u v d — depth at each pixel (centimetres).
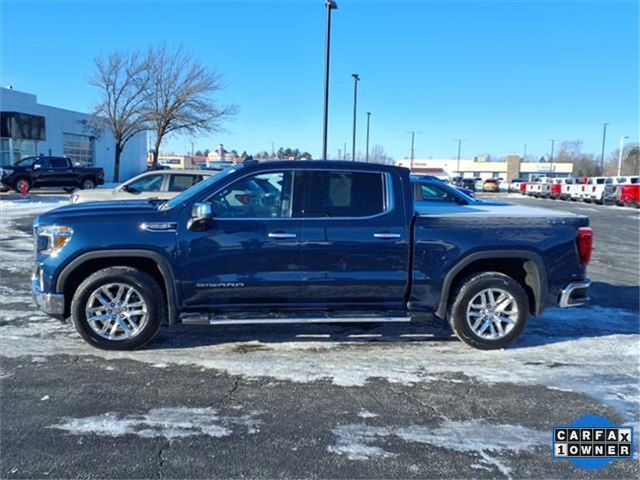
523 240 495
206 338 525
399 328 571
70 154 4362
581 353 501
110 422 352
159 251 461
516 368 461
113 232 459
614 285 818
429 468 306
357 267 481
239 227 468
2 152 3422
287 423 356
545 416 372
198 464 305
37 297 469
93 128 4256
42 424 348
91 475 293
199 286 470
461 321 497
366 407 381
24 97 3753
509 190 6191
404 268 488
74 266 459
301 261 474
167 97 3422
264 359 471
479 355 492
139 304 477
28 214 1689
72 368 442
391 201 486
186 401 385
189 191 502
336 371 447
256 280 472
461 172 11138
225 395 396
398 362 470
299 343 516
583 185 3806
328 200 482
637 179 3575
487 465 310
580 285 507
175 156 10250
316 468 304
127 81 3428
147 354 478
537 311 507
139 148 5547
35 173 2580
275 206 478
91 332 473
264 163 481
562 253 503
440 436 342
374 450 324
